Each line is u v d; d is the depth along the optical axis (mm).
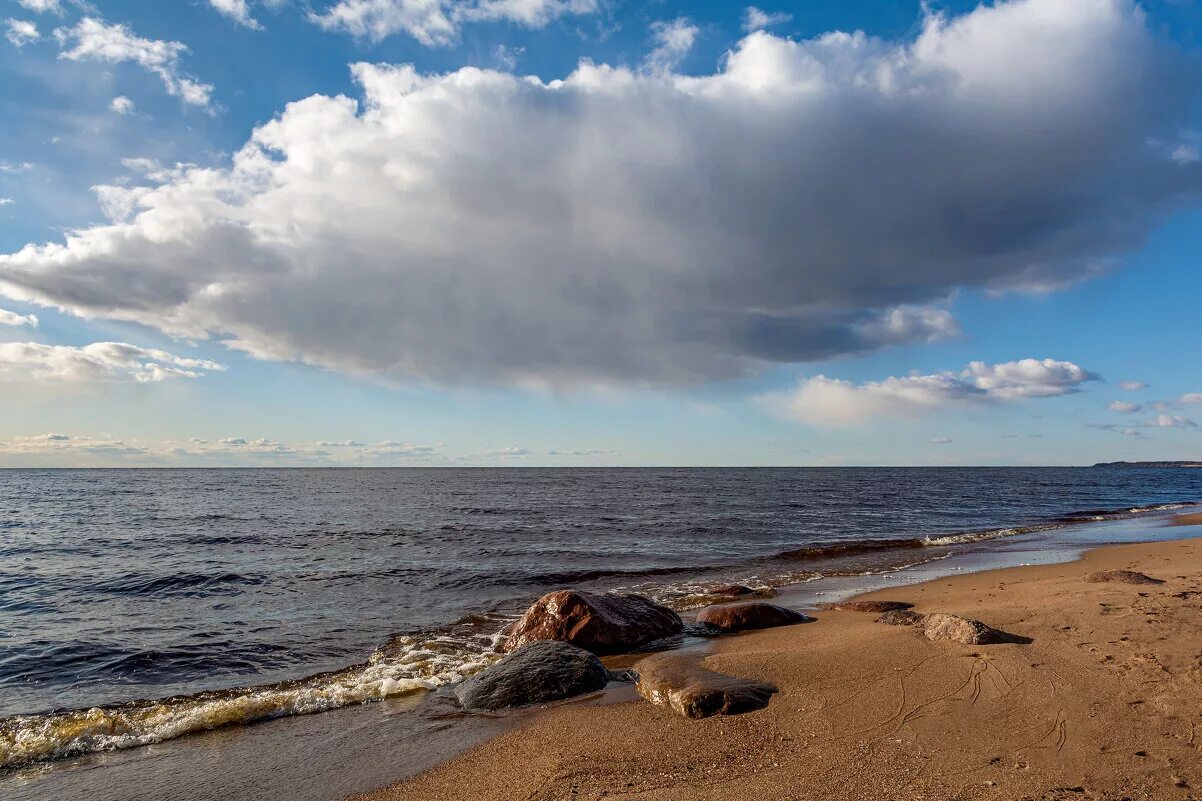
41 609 14031
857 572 17875
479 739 6781
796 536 27953
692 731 6586
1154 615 9641
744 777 5426
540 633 10391
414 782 5809
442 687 8703
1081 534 26250
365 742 6855
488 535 28328
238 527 31969
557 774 5719
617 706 7566
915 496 58625
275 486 88000
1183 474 147250
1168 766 5168
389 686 8625
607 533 29141
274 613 13539
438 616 13227
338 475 167250
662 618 11266
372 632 11906
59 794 5832
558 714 7371
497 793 5457
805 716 6746
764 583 16484
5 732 7289
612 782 5484
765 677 8023
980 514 38844
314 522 34688
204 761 6496
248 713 7730
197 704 8188
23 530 30750
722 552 22891
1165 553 18531
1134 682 6984
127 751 6816
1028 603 11344
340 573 18422
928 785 5094
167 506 47844
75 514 40375
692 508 44438
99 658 10391
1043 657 8023
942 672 7773
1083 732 5898
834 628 10820
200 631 12031
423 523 33875
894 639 9367
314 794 5688
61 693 8836
